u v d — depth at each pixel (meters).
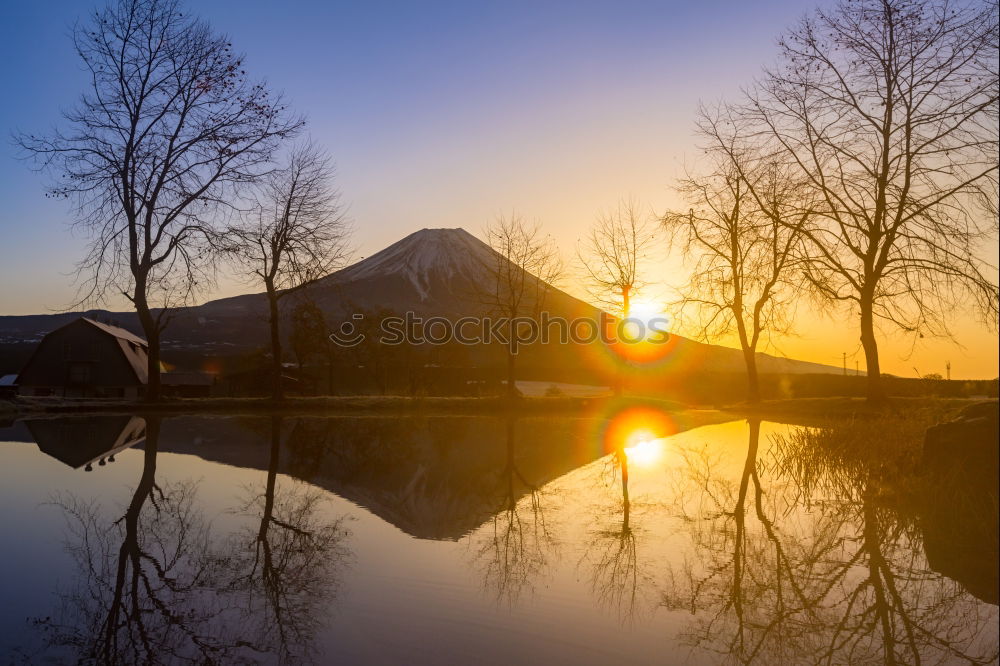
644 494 11.85
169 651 5.23
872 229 26.28
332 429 23.77
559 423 27.36
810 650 5.45
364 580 6.96
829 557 7.95
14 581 6.90
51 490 11.80
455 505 10.88
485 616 5.98
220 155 30.20
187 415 28.77
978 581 7.12
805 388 49.25
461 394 56.62
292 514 10.09
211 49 29.91
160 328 31.31
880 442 14.66
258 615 5.98
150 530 9.00
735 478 13.62
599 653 5.30
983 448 10.62
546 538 8.78
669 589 6.77
